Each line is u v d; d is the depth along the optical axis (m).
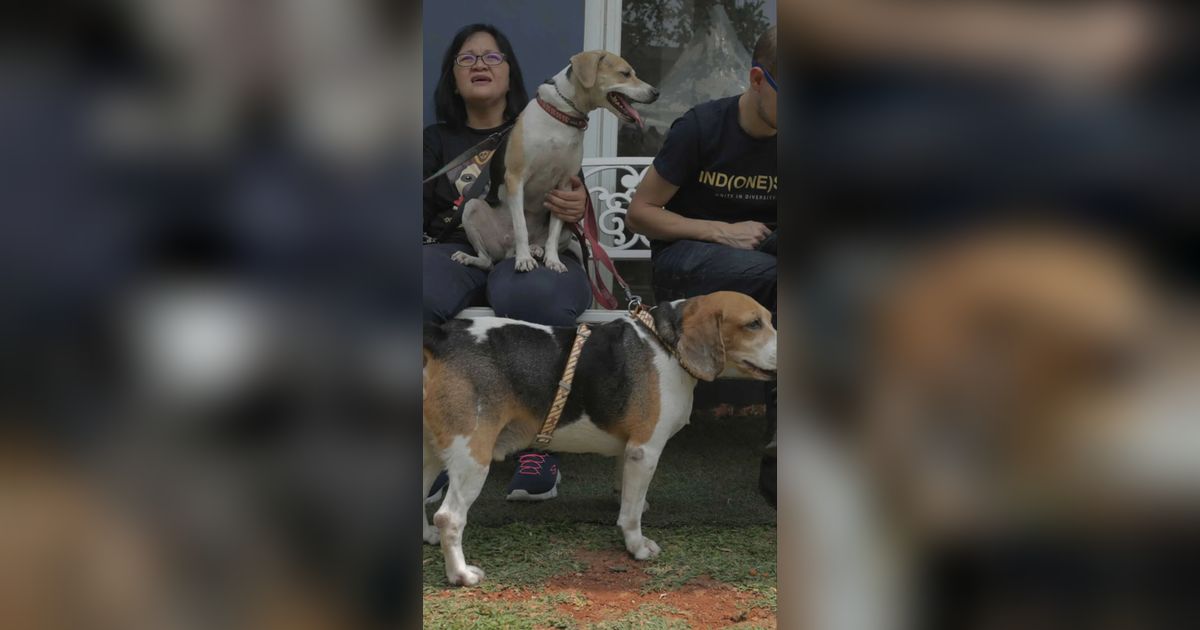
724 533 2.49
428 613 1.98
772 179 2.94
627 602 2.05
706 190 2.95
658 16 4.12
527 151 3.11
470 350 2.25
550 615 1.97
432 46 3.93
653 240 3.04
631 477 2.32
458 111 3.41
